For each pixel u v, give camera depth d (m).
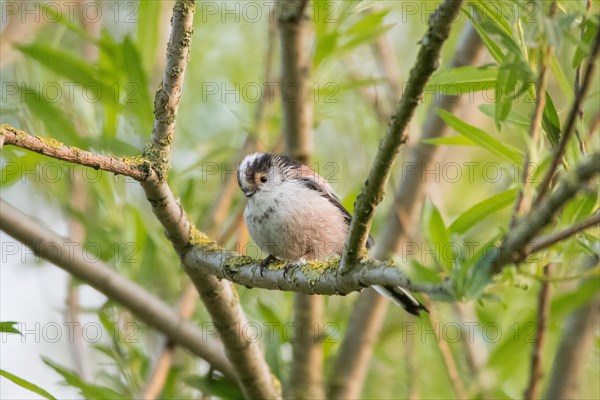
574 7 5.62
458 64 10.52
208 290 8.69
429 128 11.21
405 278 6.03
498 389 9.30
